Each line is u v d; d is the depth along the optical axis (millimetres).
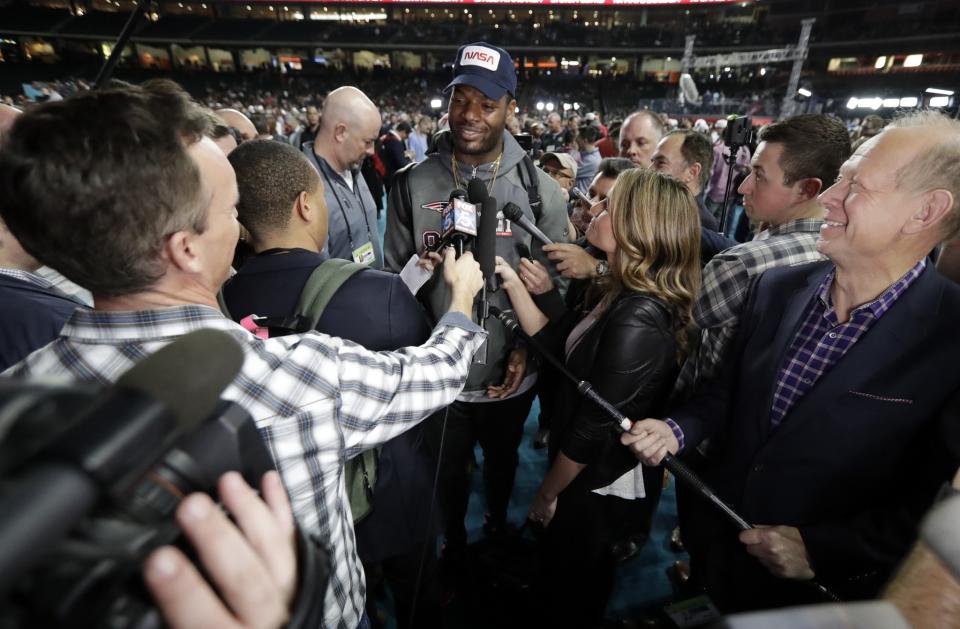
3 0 28156
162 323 529
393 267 1781
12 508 184
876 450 919
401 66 34281
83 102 471
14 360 984
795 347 1052
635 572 1903
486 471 1910
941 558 320
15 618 224
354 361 664
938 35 25078
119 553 262
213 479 347
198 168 521
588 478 1257
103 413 247
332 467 636
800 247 1348
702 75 31266
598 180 2146
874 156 861
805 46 14594
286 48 32250
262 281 958
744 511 1096
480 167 1668
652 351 1174
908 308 892
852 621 285
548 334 1590
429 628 1468
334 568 697
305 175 983
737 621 280
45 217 465
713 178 6262
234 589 305
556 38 32062
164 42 30359
